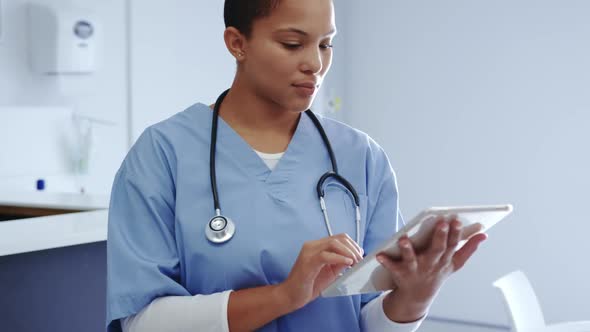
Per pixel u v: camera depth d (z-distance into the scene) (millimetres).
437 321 4191
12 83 3465
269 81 1091
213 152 1186
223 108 1233
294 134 1229
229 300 1059
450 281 4152
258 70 1096
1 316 2033
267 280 1129
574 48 3812
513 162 3982
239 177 1179
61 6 3543
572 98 3830
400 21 4277
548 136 3893
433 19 4172
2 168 3396
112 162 3803
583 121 3811
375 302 1186
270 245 1134
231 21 1123
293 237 1150
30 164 3496
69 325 2166
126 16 3799
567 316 3881
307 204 1182
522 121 3951
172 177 1183
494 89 4016
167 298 1101
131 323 1127
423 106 4227
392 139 4336
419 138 4250
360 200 1227
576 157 3834
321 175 1217
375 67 4371
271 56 1071
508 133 3988
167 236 1152
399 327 1138
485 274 4062
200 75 4148
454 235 966
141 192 1159
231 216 1147
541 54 3891
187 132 1216
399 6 4273
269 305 1034
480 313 4082
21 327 2068
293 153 1215
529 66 3922
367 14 4383
